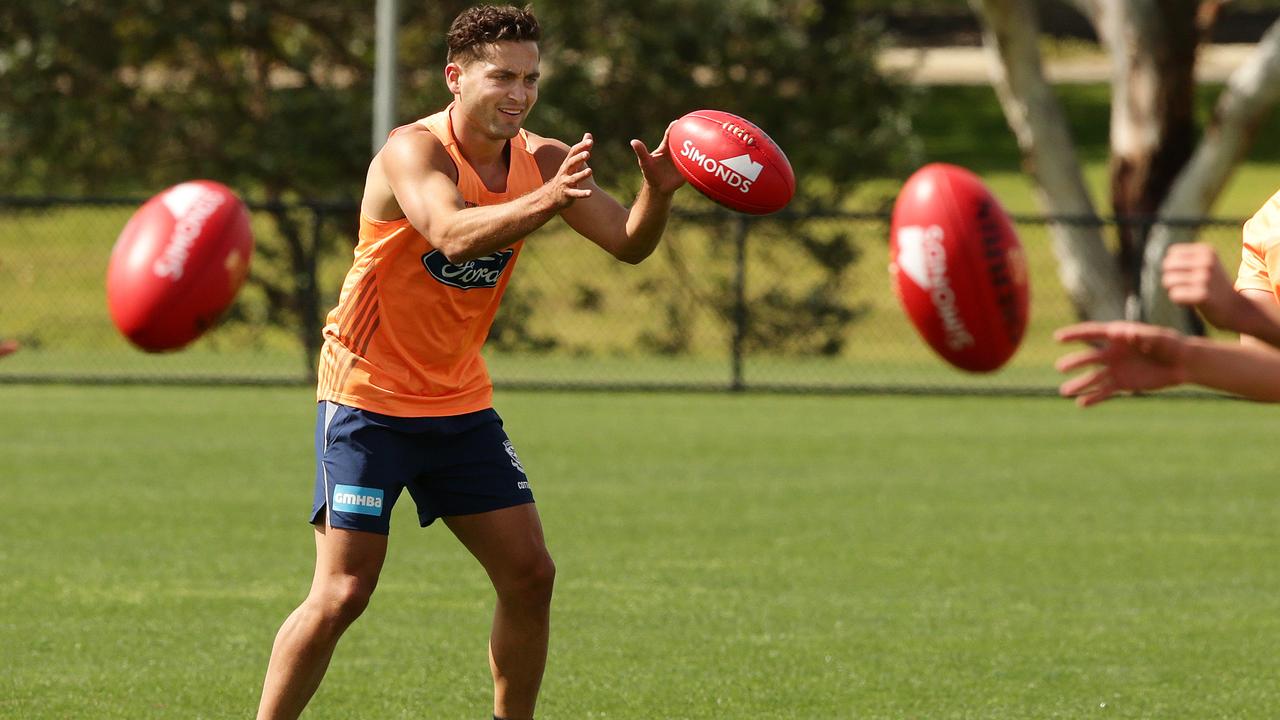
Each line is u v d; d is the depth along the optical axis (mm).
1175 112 74500
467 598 26875
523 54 15938
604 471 40719
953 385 61438
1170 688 21766
